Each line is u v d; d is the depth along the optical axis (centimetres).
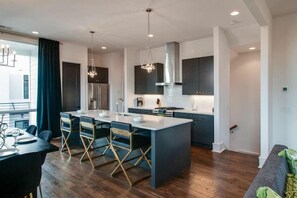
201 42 530
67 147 419
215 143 438
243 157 400
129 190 270
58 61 547
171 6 330
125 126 286
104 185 284
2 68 562
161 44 596
